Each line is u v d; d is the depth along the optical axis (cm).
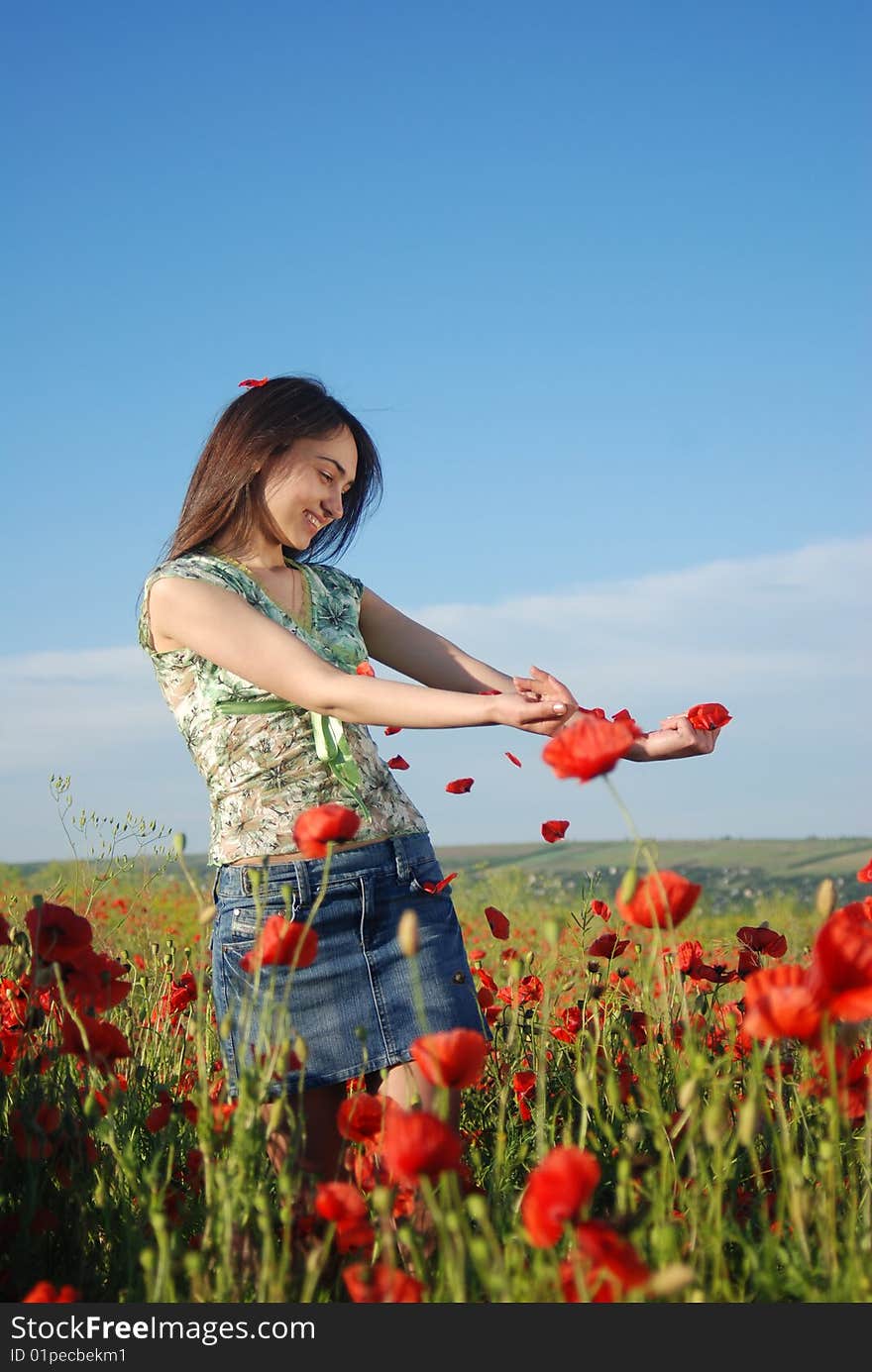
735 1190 215
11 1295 213
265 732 258
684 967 282
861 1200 196
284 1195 175
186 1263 169
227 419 282
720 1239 178
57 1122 234
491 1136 272
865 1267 168
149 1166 236
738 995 353
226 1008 255
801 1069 237
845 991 172
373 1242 183
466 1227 170
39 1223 224
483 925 673
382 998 251
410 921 180
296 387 284
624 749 178
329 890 251
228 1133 205
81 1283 214
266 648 249
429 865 270
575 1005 313
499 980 449
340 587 296
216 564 267
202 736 262
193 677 263
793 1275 170
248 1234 198
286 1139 228
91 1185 229
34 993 240
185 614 255
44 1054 255
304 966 221
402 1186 197
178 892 734
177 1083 293
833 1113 172
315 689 244
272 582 278
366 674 271
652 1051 240
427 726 236
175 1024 326
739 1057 267
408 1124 159
